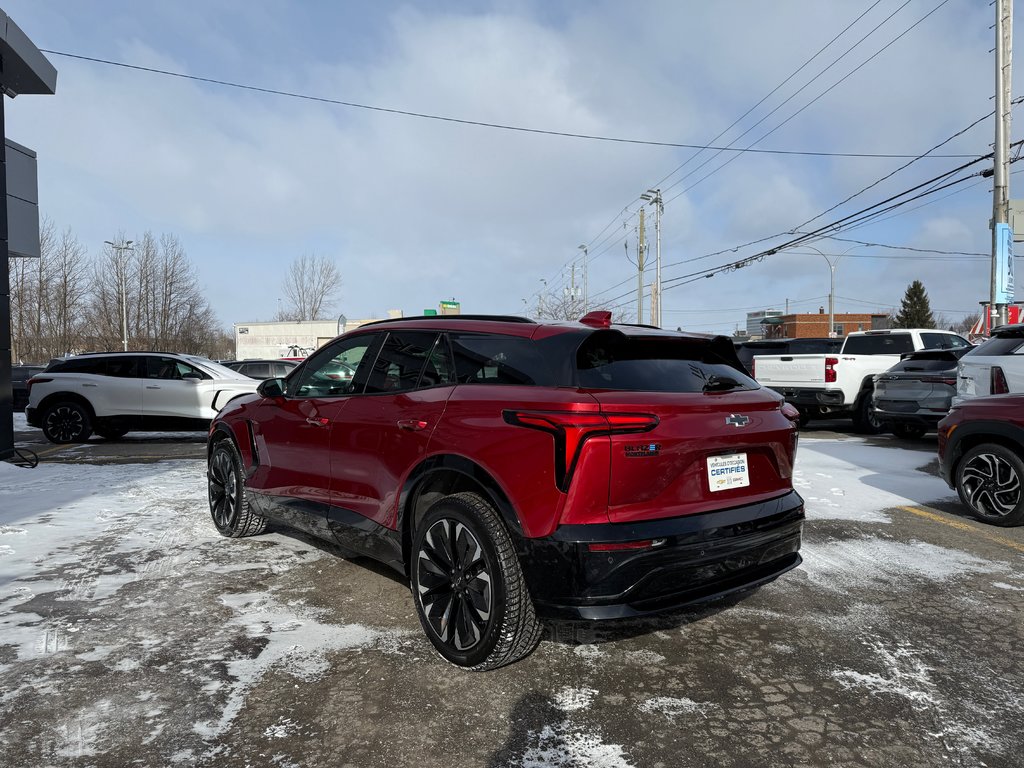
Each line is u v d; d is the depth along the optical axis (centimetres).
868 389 1203
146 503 629
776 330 8319
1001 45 1459
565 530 271
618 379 300
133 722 259
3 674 295
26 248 1108
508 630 287
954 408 616
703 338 351
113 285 4809
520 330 327
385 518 356
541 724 263
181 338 5128
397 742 250
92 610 368
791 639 343
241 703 275
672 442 285
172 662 309
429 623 320
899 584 423
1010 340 681
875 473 811
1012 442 566
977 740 255
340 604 381
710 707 277
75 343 4572
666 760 241
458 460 309
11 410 871
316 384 438
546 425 276
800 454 964
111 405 1109
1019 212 1475
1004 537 532
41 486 712
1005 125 1466
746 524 305
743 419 316
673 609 283
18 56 877
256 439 478
